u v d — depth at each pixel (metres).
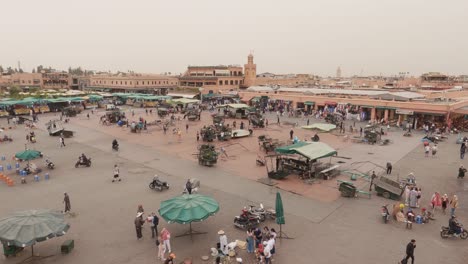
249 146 35.66
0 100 63.78
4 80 115.12
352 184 22.03
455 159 30.09
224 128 40.34
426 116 47.75
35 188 22.42
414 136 41.41
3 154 31.88
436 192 19.88
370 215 18.19
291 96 64.81
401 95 51.47
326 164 27.20
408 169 26.91
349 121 52.84
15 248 14.01
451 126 45.31
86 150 33.75
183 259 13.89
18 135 41.88
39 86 115.19
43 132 44.16
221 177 24.95
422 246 14.92
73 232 16.17
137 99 78.25
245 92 74.75
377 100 52.66
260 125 47.56
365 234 16.03
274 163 28.89
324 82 117.38
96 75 116.12
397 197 20.42
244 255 14.30
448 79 112.31
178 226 16.83
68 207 18.30
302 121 52.69
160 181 22.39
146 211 18.67
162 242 13.92
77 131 44.97
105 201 20.11
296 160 25.66
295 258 13.95
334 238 15.63
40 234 12.66
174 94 87.25
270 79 108.62
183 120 54.75
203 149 29.53
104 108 74.38
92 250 14.56
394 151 33.19
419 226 16.89
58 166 27.92
